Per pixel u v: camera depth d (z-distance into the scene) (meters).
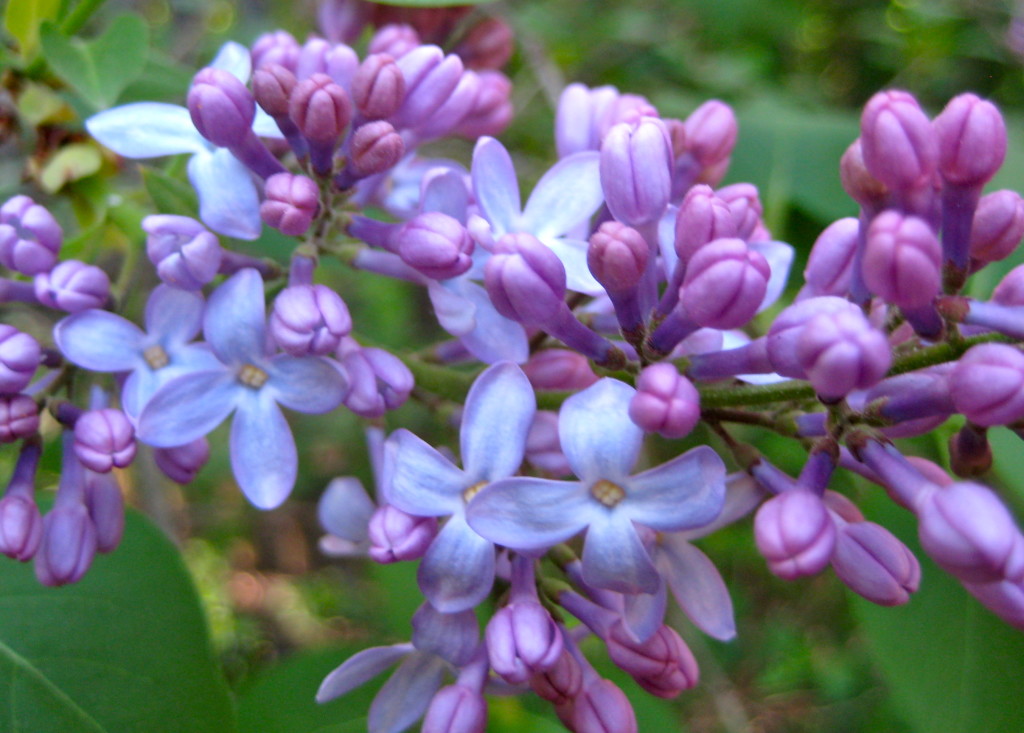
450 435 0.14
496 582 0.11
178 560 0.12
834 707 0.25
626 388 0.09
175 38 0.20
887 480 0.09
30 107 0.13
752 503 0.10
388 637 0.14
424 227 0.10
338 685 0.11
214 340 0.10
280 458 0.10
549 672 0.10
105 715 0.11
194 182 0.10
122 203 0.13
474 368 0.14
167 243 0.10
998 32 0.25
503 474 0.10
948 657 0.11
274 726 0.13
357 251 0.11
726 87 0.22
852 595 0.11
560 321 0.10
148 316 0.11
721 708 0.20
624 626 0.10
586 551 0.09
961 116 0.09
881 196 0.09
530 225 0.11
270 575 0.29
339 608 0.27
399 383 0.11
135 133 0.11
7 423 0.11
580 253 0.11
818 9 0.25
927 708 0.11
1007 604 0.08
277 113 0.10
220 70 0.10
